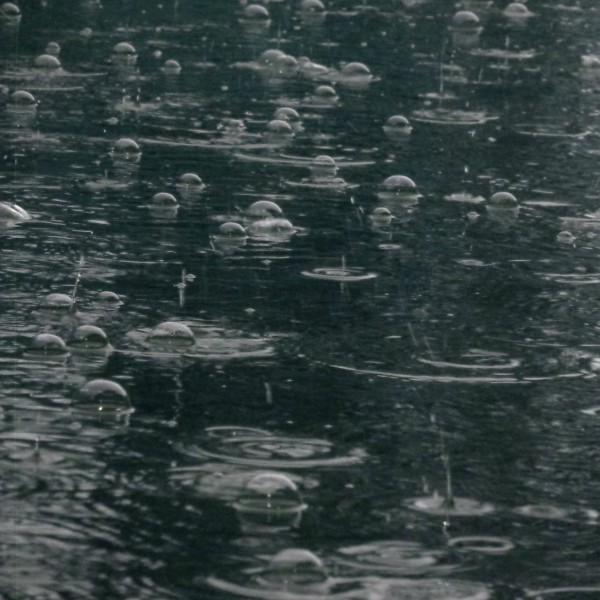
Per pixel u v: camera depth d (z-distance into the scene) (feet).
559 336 23.73
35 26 59.47
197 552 14.60
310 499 16.24
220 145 39.19
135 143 37.52
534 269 28.40
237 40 59.26
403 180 34.81
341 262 27.99
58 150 37.17
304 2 69.62
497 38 65.10
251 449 17.72
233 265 27.20
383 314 24.43
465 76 53.98
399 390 20.43
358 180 36.06
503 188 36.24
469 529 15.65
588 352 22.89
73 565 14.15
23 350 21.20
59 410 18.74
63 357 21.01
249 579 14.01
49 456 17.11
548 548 15.23
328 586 13.98
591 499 16.76
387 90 50.03
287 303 24.73
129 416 18.67
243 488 16.40
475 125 44.70
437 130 43.50
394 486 16.80
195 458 17.30
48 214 30.53
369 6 74.13
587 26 72.02
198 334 22.56
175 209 31.76
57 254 27.20
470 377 21.29
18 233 28.68
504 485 17.06
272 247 28.84
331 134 41.86
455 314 24.73
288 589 13.84
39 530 14.97
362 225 31.32
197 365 20.99
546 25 71.26
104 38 57.31
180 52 55.06
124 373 20.43
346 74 52.29
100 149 37.63
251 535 15.11
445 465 17.58
